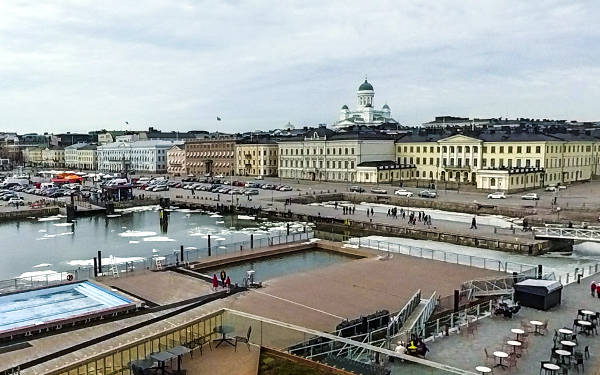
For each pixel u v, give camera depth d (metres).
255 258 65.94
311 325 38.31
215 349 28.59
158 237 84.62
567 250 74.69
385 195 132.50
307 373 25.55
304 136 193.75
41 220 103.69
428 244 79.12
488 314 37.59
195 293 47.00
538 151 148.88
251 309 42.34
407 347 29.62
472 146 161.50
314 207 115.31
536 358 29.36
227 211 115.06
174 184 166.38
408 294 47.50
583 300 41.28
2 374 27.36
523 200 119.69
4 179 192.75
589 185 157.25
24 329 35.28
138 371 24.80
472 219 93.88
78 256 70.00
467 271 56.56
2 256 70.06
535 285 39.03
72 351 30.86
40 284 51.06
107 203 113.56
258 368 26.08
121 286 49.19
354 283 51.16
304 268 62.50
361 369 26.14
